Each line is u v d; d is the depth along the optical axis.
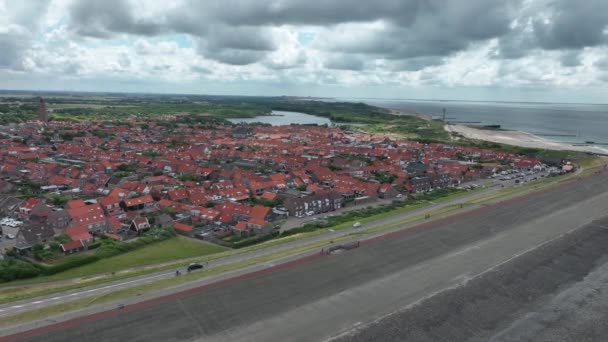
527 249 79.50
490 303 59.06
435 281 65.62
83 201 111.44
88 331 50.00
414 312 56.06
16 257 80.25
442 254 77.44
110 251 83.88
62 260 79.69
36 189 137.25
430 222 98.00
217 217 107.00
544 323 54.22
